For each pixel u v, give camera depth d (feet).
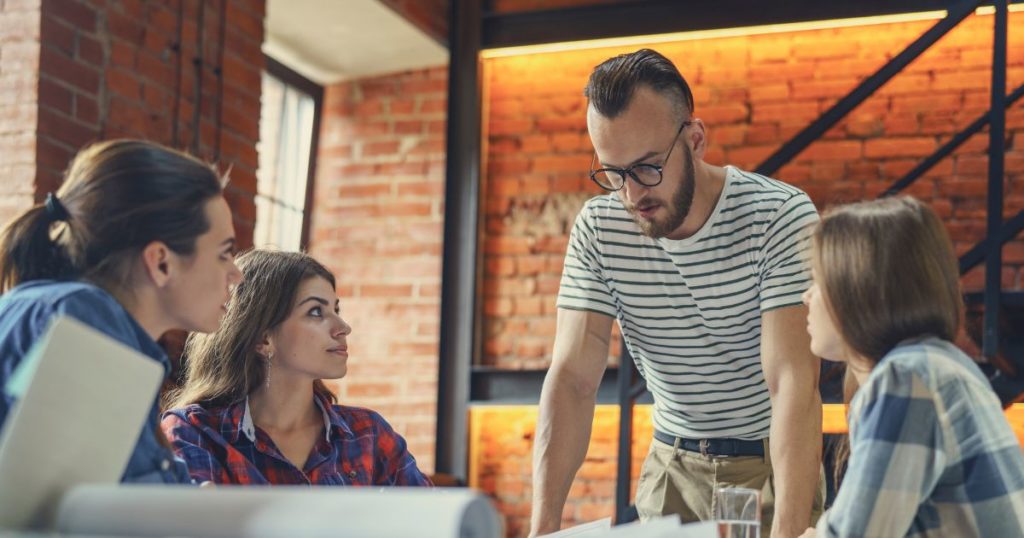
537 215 18.98
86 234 4.68
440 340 18.53
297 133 19.79
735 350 7.85
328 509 3.14
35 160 11.58
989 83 17.21
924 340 4.93
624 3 18.11
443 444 18.39
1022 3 16.79
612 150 7.27
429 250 19.21
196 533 3.23
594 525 5.14
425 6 18.28
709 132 18.16
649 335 8.08
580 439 7.94
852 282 4.99
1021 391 14.08
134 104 12.93
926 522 4.83
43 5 11.82
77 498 3.41
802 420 7.10
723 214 7.52
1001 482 4.75
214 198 4.90
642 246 7.80
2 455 3.35
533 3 18.71
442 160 19.30
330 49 18.99
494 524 3.18
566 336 8.05
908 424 4.72
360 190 19.66
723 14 17.69
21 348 4.23
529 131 19.13
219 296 4.93
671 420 8.41
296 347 7.42
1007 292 13.29
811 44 17.94
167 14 13.47
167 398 7.80
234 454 7.20
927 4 16.92
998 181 13.26
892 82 17.65
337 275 19.53
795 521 6.93
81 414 3.54
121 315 4.53
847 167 17.71
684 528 3.96
